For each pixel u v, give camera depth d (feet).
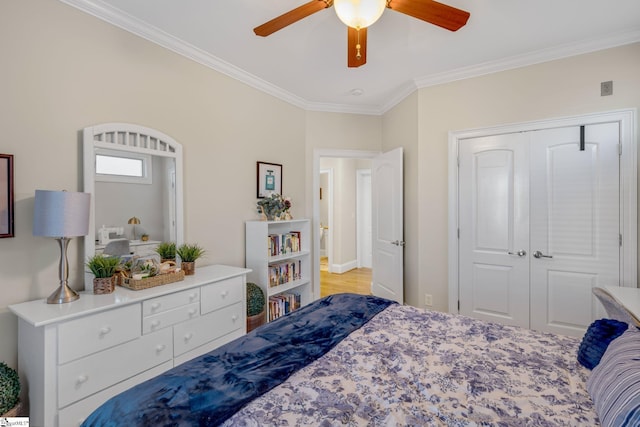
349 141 13.57
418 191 11.06
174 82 8.32
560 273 8.94
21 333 5.52
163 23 7.45
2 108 5.56
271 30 5.92
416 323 5.74
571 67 8.68
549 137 9.00
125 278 6.64
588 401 3.41
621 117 8.13
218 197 9.56
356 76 10.52
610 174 8.30
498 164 9.69
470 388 3.67
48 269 6.10
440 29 7.68
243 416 3.12
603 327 4.34
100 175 6.79
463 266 10.29
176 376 3.79
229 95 9.87
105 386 5.52
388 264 12.56
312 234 13.41
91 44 6.70
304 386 3.67
